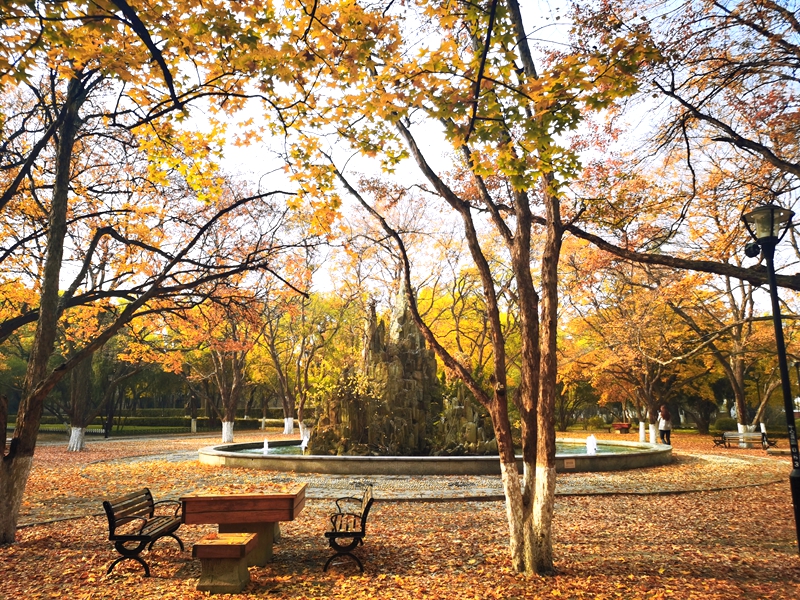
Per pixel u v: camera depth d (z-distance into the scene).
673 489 14.04
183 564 7.57
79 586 6.68
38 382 9.55
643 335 24.52
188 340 22.34
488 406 7.39
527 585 6.45
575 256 19.41
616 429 45.56
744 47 9.82
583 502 12.38
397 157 8.01
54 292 9.90
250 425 55.91
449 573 7.03
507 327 34.47
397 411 20.94
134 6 5.41
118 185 15.11
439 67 5.70
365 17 5.88
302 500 8.20
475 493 13.09
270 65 6.32
